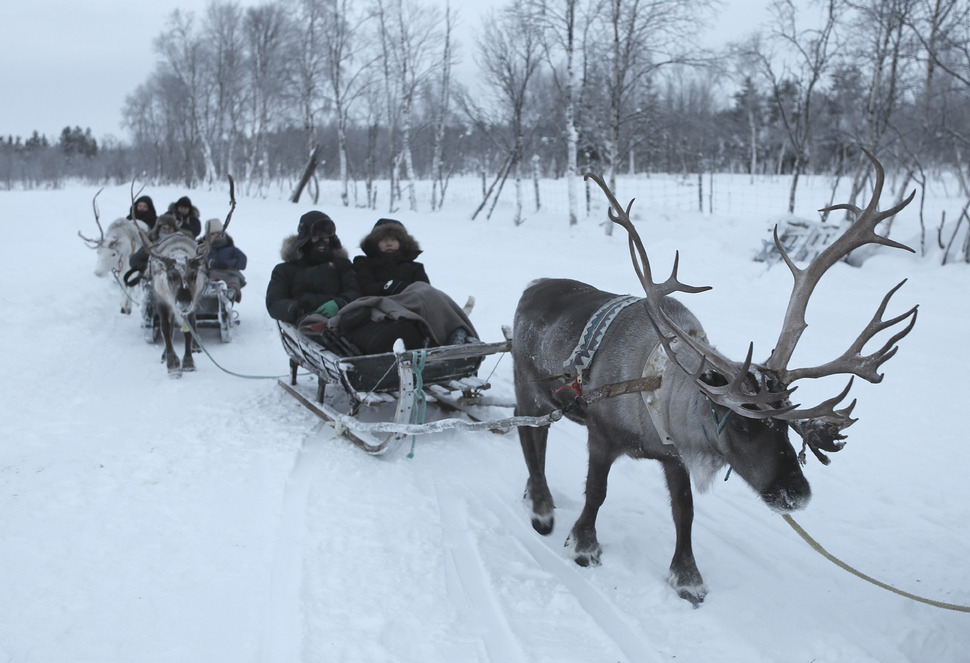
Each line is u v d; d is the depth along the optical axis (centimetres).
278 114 4322
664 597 408
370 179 3197
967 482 542
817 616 392
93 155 10194
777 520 504
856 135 1978
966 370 768
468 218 2492
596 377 435
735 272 1321
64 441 612
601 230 1967
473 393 680
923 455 587
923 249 1330
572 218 2114
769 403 345
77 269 1493
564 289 509
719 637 371
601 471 443
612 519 505
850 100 2153
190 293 834
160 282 827
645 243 1730
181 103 5222
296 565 427
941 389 719
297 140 4809
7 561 422
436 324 650
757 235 1501
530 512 505
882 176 352
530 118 2706
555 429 686
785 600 407
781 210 2453
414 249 764
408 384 575
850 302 1088
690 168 4400
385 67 3228
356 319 638
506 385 778
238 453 594
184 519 480
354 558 437
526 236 1914
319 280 729
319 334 650
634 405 410
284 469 562
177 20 4972
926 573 434
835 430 344
